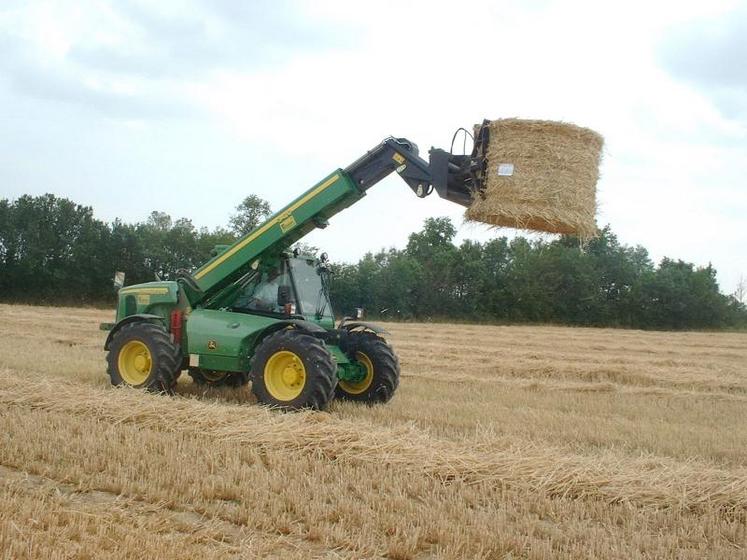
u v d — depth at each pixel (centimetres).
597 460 670
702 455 785
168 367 971
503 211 759
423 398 1112
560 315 4609
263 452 683
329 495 564
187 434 734
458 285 4534
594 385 1341
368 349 1010
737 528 534
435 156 843
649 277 4744
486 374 1522
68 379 1065
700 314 4753
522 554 479
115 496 555
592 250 4788
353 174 923
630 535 516
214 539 479
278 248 987
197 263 4347
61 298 4159
